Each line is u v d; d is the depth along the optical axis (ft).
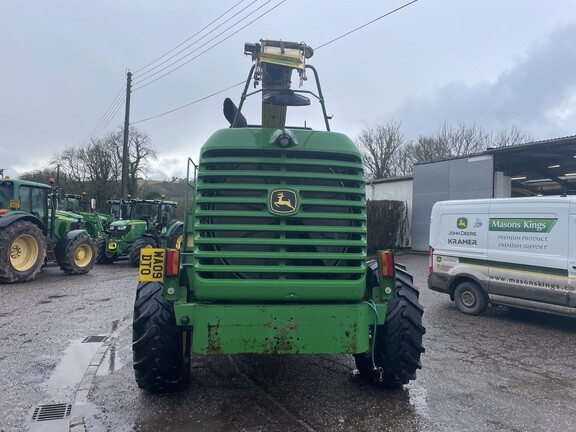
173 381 13.20
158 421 11.82
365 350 12.07
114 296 29.96
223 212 11.90
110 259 52.65
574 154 50.72
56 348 18.15
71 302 27.71
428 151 122.72
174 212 60.39
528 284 24.13
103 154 127.54
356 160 12.64
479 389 14.75
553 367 17.40
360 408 12.82
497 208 25.62
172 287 11.97
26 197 38.63
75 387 14.14
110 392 13.73
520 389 14.87
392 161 123.34
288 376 15.31
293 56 14.88
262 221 12.05
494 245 25.59
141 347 12.70
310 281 11.89
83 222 50.96
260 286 11.73
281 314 11.68
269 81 16.24
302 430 11.44
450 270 27.61
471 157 56.24
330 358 17.35
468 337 21.77
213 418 12.03
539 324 24.66
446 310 28.02
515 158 54.24
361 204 12.38
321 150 12.37
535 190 71.92
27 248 36.47
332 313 11.85
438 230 28.53
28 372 15.43
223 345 11.55
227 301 12.00
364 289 12.36
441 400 13.65
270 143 12.16
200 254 11.73
